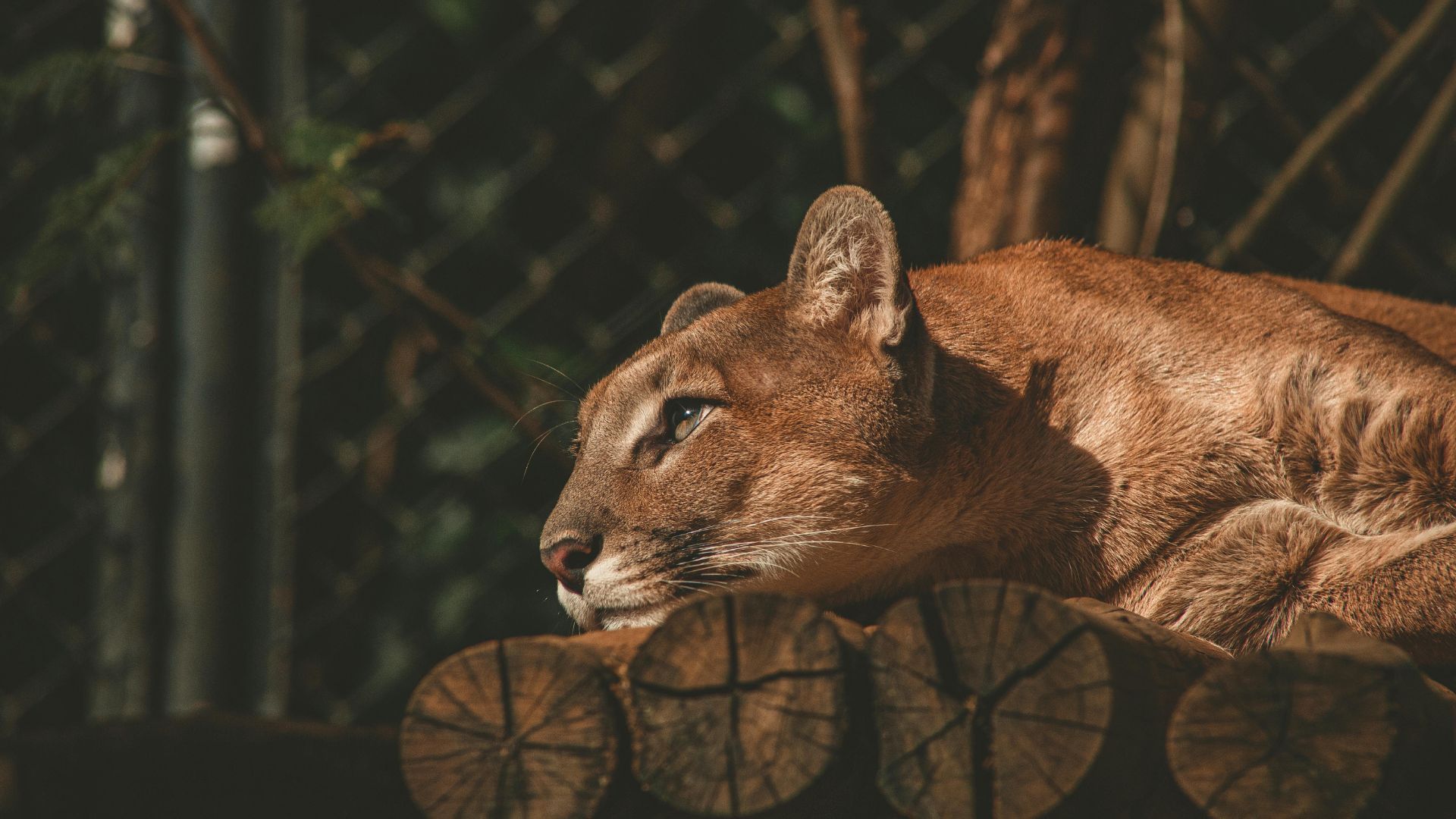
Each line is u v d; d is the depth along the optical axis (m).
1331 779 3.42
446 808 3.73
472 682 3.77
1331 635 3.82
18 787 4.03
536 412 9.03
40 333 10.19
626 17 11.84
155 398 8.50
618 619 5.62
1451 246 10.45
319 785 4.21
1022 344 5.91
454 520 10.62
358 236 9.58
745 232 11.02
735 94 10.48
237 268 8.59
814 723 3.60
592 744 3.71
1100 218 8.55
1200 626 5.48
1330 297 7.33
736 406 5.69
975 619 3.60
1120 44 8.42
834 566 5.74
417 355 10.67
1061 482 5.76
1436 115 8.23
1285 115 8.95
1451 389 5.38
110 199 8.05
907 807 3.60
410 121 10.67
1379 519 5.32
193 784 4.16
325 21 10.48
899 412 5.66
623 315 10.23
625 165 11.73
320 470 10.23
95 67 8.24
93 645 8.82
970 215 8.35
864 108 8.39
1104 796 3.60
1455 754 3.75
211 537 8.40
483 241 11.15
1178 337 5.82
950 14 10.44
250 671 8.51
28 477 10.52
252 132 7.84
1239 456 5.57
